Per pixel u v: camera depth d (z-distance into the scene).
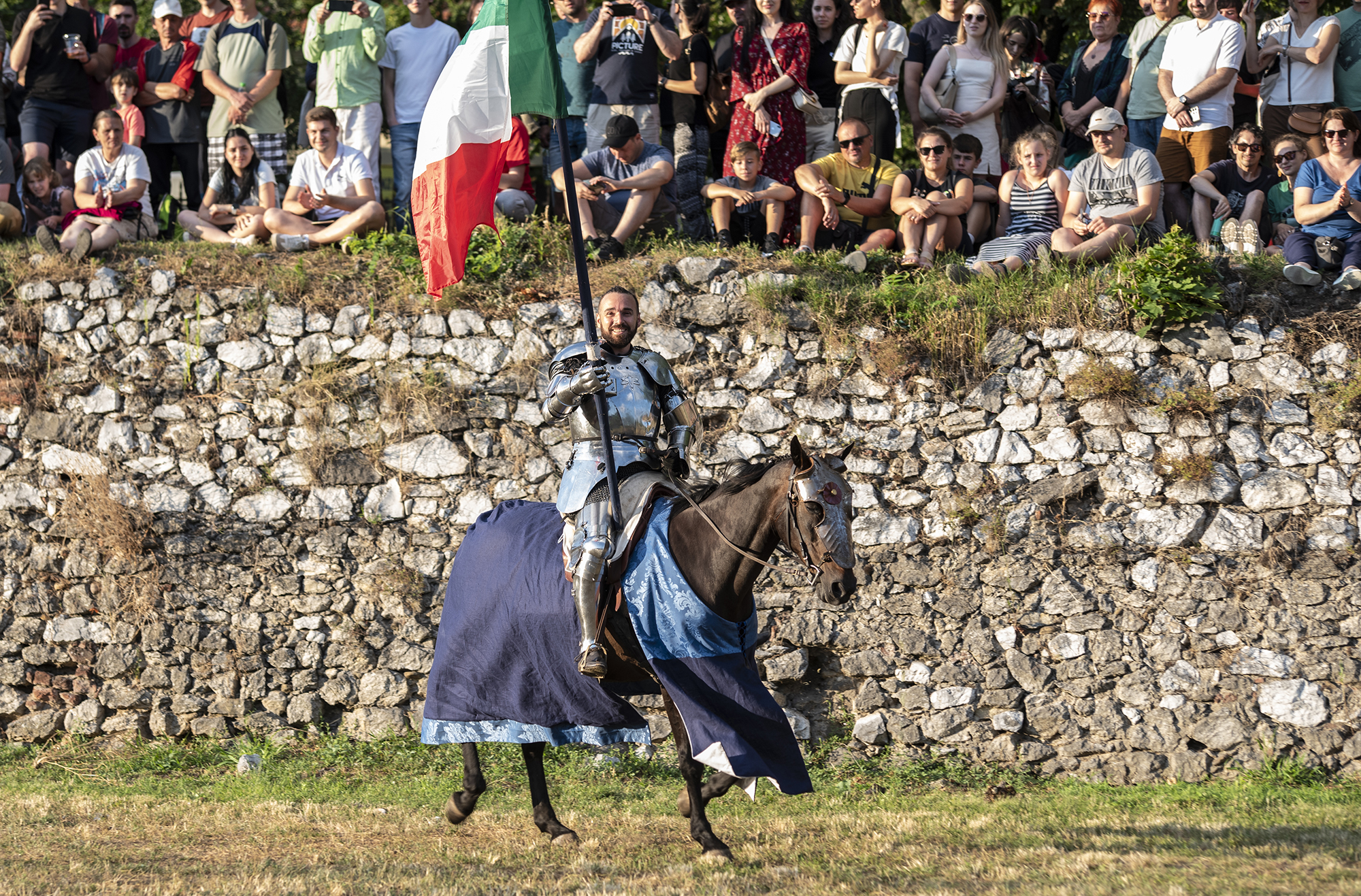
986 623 15.64
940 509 15.94
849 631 15.87
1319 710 14.64
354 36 19.97
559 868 10.64
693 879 9.88
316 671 16.70
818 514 9.62
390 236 18.22
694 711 9.98
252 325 17.45
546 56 12.51
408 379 17.06
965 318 16.25
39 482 17.42
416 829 12.50
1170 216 18.91
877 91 19.70
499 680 11.35
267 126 20.86
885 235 18.34
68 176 20.83
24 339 17.72
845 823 12.56
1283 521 15.19
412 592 16.62
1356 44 19.03
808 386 16.44
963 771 15.30
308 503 17.00
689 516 10.43
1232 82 18.36
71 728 16.91
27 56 20.80
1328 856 10.22
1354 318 15.64
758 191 18.53
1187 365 15.79
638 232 18.64
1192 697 15.00
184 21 22.30
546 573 11.07
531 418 16.83
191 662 16.91
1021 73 20.12
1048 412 15.92
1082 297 16.06
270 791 14.72
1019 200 18.00
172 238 20.16
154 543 17.14
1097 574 15.49
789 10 20.05
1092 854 10.48
